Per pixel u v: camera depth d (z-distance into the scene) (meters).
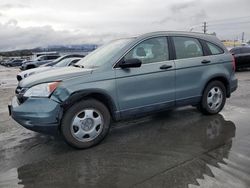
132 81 4.72
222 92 6.03
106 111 4.54
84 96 4.30
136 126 5.46
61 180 3.45
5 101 8.98
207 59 5.71
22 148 4.55
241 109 6.51
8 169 3.79
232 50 16.72
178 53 5.35
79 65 5.08
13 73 28.22
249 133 4.84
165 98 5.14
